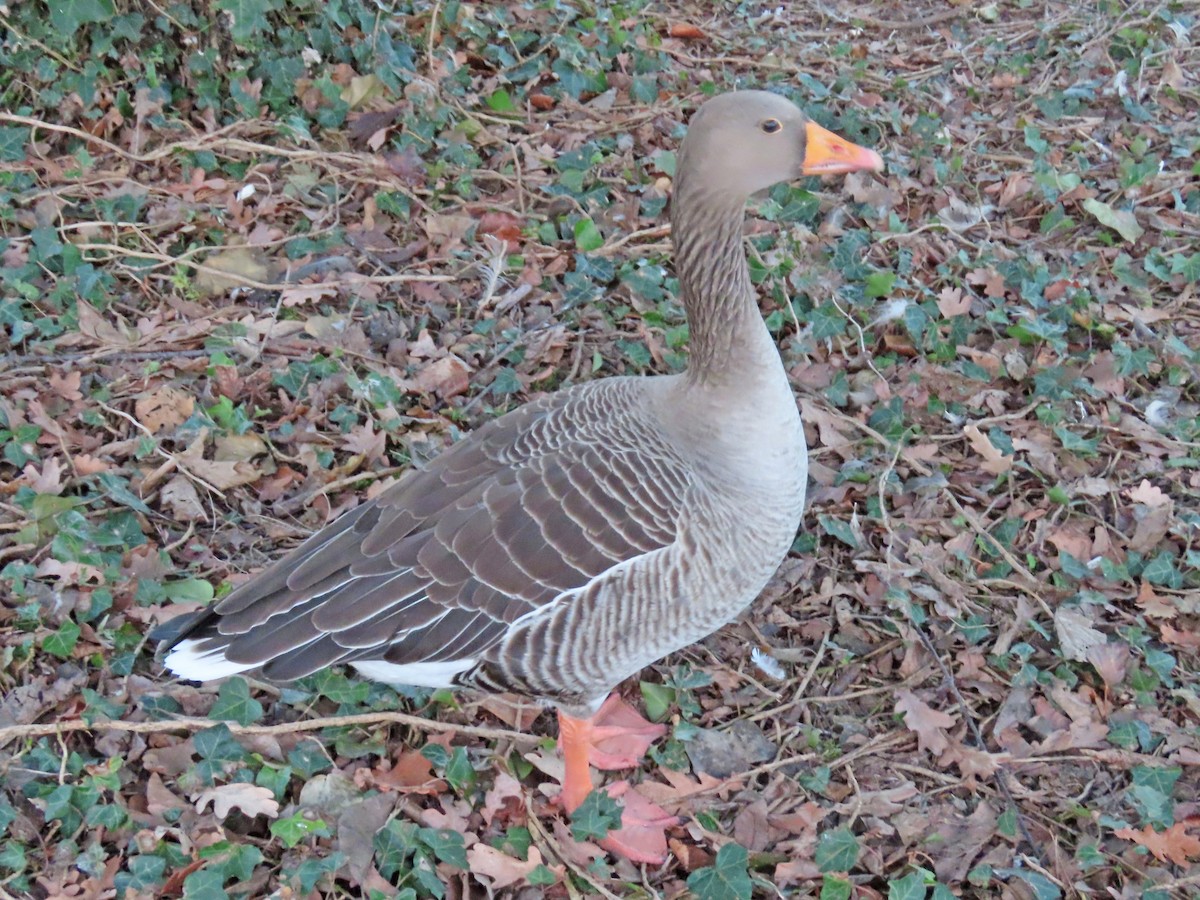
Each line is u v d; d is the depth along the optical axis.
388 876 1.33
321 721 1.40
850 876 1.36
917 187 2.08
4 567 1.47
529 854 1.35
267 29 1.97
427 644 1.28
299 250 1.85
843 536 1.60
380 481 1.62
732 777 1.42
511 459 1.32
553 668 1.30
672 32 2.49
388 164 1.97
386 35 2.05
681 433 1.31
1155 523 1.62
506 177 1.99
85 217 1.85
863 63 2.42
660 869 1.37
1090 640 1.52
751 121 1.29
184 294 1.79
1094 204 2.03
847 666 1.52
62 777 1.33
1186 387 1.81
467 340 1.77
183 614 1.38
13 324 1.69
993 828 1.39
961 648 1.54
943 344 1.81
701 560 1.29
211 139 1.94
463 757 1.39
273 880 1.31
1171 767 1.43
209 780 1.35
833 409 1.74
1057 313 1.87
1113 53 2.53
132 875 1.28
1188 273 1.93
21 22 1.90
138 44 1.94
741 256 1.31
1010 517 1.65
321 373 1.70
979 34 2.64
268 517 1.57
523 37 2.23
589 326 1.82
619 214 1.98
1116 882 1.36
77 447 1.60
